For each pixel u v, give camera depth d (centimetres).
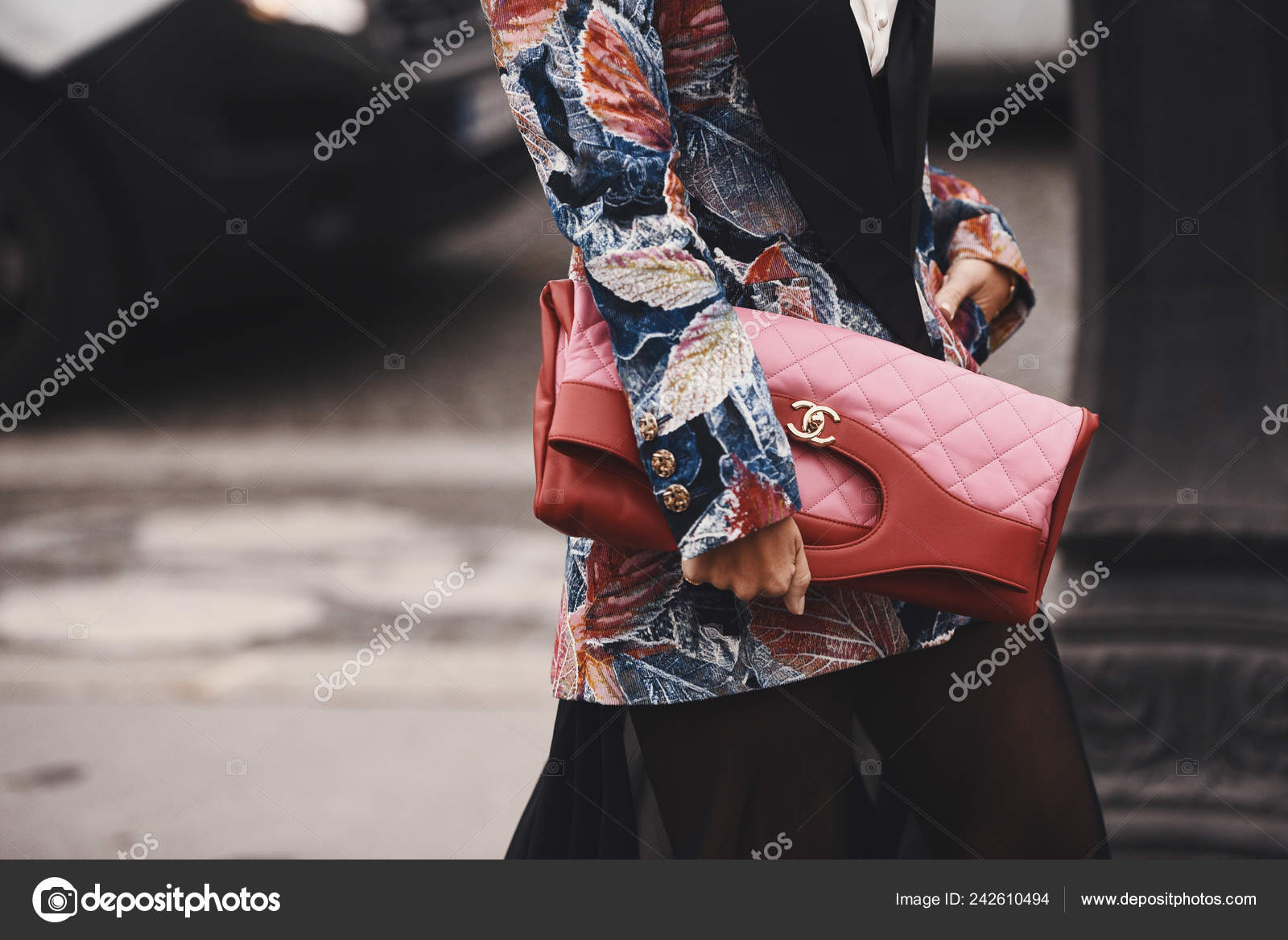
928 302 246
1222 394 376
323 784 502
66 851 449
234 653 629
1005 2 1379
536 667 611
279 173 947
